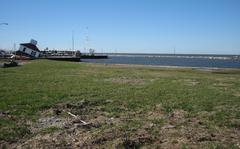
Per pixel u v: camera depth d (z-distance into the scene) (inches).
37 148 367.9
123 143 381.1
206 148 375.9
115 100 700.0
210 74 1742.1
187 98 748.6
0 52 4035.4
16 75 1284.4
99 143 386.3
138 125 475.2
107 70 1806.1
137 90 878.4
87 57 5359.3
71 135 418.3
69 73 1487.5
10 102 632.4
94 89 879.1
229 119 539.2
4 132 423.2
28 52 3735.2
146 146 382.0
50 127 455.5
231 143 399.9
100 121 498.6
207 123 505.4
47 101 655.8
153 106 639.1
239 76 1594.5
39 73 1425.9
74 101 671.8
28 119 501.7
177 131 447.2
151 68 2269.9
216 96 792.9
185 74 1652.3
